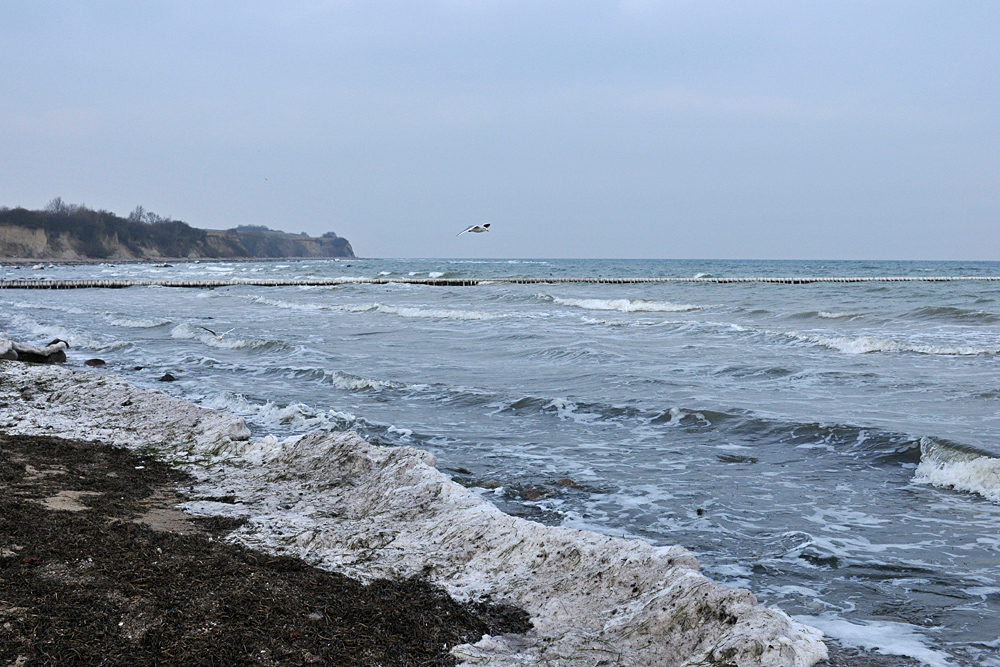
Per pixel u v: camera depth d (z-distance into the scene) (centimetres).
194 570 600
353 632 522
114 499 833
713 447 1239
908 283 7106
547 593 615
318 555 693
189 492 902
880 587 698
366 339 2700
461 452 1212
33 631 466
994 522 876
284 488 928
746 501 966
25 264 16312
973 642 582
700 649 504
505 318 3434
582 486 1027
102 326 3253
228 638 486
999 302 4000
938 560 763
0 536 631
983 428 1266
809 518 902
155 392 1351
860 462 1142
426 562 686
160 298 5456
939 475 1048
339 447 1014
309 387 1772
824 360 2078
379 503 850
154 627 491
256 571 612
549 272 11356
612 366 1989
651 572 609
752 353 2236
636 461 1159
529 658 504
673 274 10875
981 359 2044
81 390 1397
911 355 2158
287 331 2986
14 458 974
